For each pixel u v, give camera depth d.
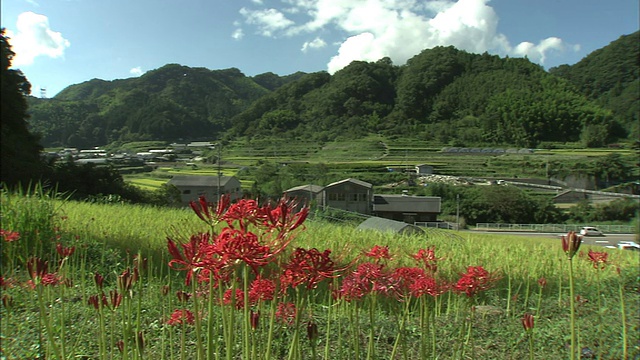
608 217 49.84
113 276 5.67
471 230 45.62
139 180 58.81
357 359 2.21
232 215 1.38
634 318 5.54
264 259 1.36
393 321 4.65
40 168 25.20
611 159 64.88
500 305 6.06
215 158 80.00
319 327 4.11
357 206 49.66
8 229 5.93
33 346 3.36
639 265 9.95
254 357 1.57
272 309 1.56
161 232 8.36
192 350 3.51
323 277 1.61
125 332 1.93
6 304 3.11
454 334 4.37
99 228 8.44
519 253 9.70
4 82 27.06
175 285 5.36
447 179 65.62
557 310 5.95
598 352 4.33
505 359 4.12
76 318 4.08
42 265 1.95
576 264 8.84
